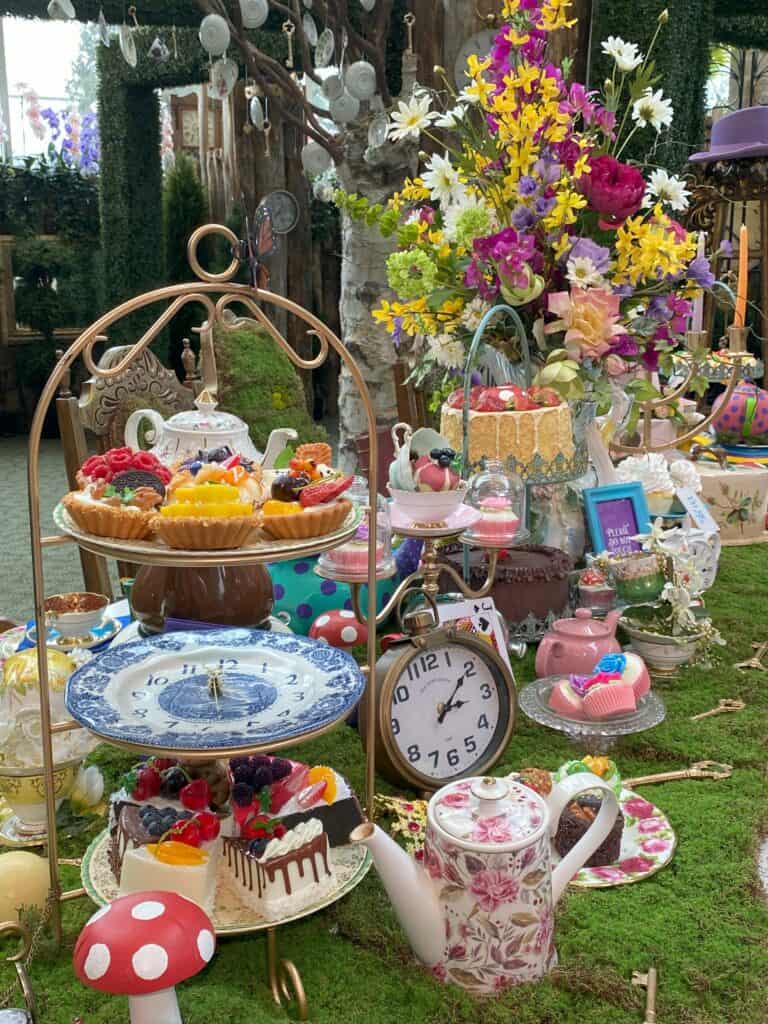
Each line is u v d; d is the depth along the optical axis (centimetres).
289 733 105
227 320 271
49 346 815
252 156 636
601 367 199
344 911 113
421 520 141
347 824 118
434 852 102
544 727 160
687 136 424
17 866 113
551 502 203
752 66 728
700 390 236
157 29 674
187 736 104
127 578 223
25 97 823
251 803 112
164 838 108
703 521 214
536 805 104
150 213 784
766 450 282
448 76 338
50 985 103
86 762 149
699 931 109
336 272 793
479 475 166
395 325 213
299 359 118
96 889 111
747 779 142
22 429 837
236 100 682
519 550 195
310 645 129
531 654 185
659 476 223
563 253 194
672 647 176
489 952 100
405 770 134
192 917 85
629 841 126
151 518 106
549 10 193
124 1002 100
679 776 143
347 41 355
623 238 195
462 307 203
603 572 192
